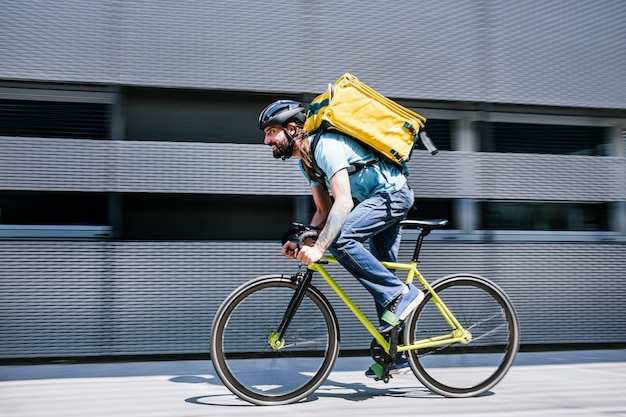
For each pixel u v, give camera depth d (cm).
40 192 415
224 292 422
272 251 428
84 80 412
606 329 468
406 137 306
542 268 461
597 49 476
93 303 409
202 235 431
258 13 432
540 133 478
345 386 346
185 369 388
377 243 333
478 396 323
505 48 462
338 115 294
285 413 287
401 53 448
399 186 310
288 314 308
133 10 418
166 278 416
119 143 413
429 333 322
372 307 368
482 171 456
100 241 411
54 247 405
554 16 470
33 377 365
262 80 431
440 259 447
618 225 484
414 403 307
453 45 455
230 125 436
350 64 441
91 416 283
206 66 424
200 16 425
